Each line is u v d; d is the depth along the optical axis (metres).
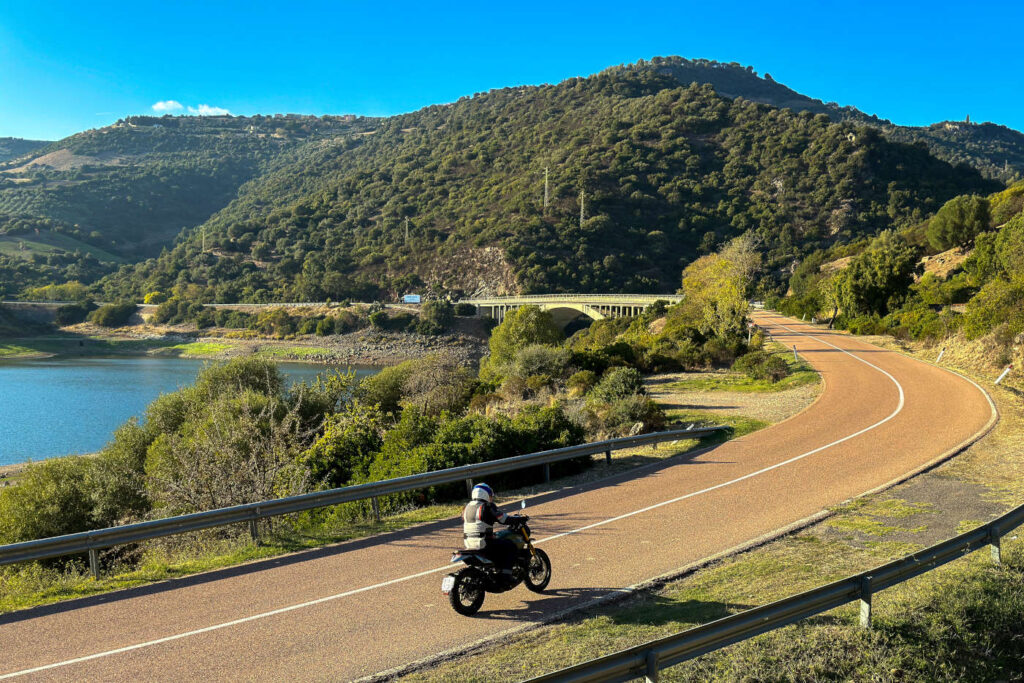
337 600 8.95
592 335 85.88
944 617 7.97
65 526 18.91
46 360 126.81
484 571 8.43
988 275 55.31
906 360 37.78
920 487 14.14
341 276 174.62
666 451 19.41
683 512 12.89
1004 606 8.19
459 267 169.38
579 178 197.25
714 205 192.25
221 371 30.42
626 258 163.25
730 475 15.85
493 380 36.69
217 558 10.98
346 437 19.12
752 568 9.80
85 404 71.69
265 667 7.04
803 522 11.95
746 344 44.03
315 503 12.35
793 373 34.69
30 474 20.84
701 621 7.95
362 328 148.00
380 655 7.30
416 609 8.60
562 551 10.83
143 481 19.39
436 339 140.50
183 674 6.90
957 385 28.08
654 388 34.41
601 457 19.22
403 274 174.62
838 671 6.95
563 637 7.63
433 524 12.74
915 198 182.38
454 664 7.06
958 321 40.50
